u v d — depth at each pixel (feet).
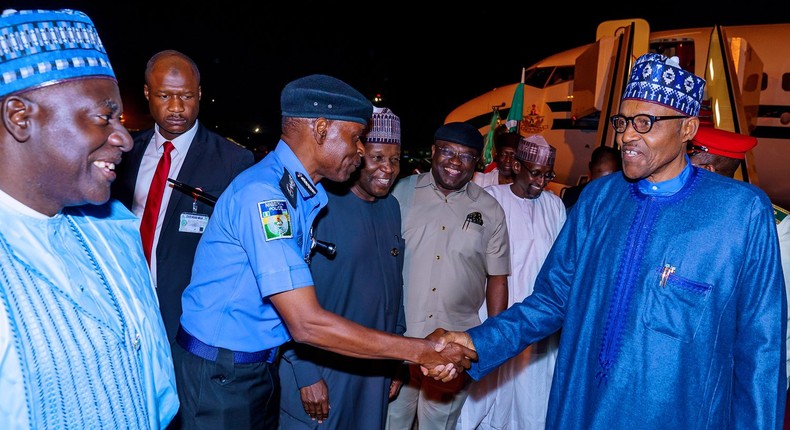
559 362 7.06
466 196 9.51
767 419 5.98
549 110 30.81
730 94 19.22
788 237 8.11
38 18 3.37
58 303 3.48
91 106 3.50
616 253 6.59
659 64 6.15
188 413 6.41
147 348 4.12
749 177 16.58
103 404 3.59
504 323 7.50
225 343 6.27
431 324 9.34
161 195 8.89
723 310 6.15
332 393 7.89
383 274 8.25
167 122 8.89
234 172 9.20
